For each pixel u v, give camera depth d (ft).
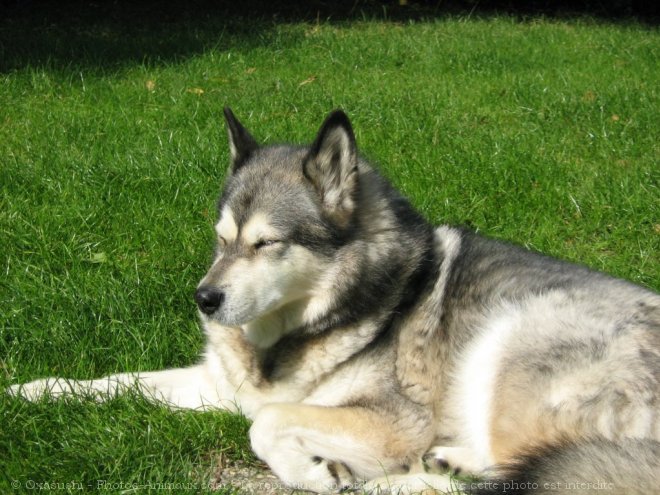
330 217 14.93
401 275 15.21
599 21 61.21
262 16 57.47
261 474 14.07
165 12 57.88
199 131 28.84
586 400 13.23
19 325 17.62
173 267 20.08
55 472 13.26
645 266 20.93
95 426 14.46
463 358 14.58
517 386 13.78
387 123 30.89
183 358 17.52
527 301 14.55
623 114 31.58
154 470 13.29
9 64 39.86
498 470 12.81
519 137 29.22
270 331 15.05
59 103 33.73
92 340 17.40
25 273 19.67
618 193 24.06
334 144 14.83
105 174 25.22
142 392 15.67
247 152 16.20
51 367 16.71
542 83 36.73
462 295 15.19
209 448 14.48
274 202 14.83
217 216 15.99
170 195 23.89
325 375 14.84
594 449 11.78
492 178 25.05
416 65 42.11
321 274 14.76
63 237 21.49
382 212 15.51
